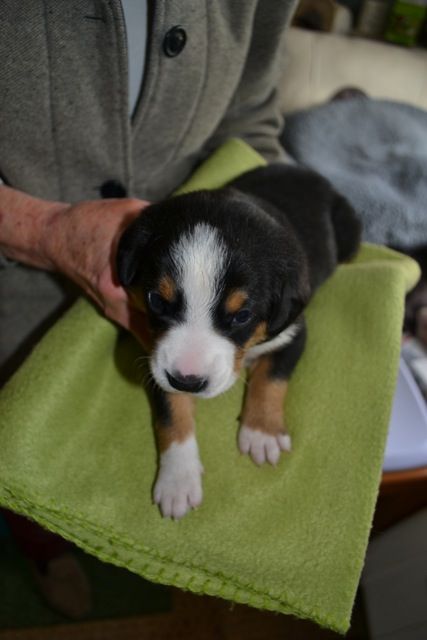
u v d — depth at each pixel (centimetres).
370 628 54
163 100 44
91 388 40
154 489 38
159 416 40
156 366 37
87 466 38
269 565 36
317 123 80
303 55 85
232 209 38
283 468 39
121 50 39
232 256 37
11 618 60
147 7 41
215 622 61
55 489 37
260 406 41
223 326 38
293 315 40
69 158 43
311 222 48
